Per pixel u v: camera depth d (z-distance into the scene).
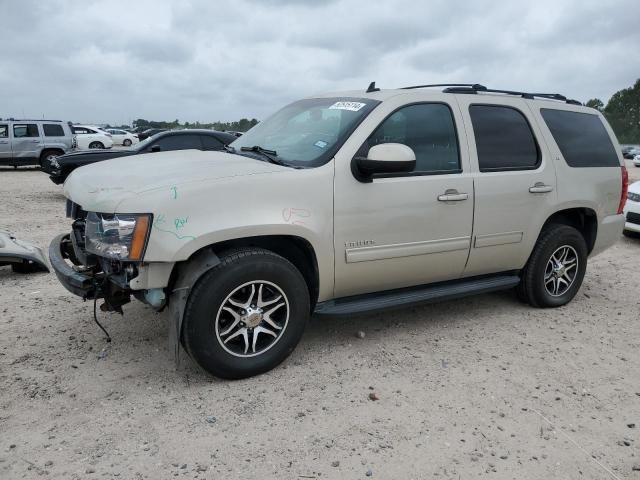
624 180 5.36
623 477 2.69
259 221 3.27
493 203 4.31
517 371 3.76
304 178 3.46
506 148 4.47
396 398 3.33
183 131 10.70
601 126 5.30
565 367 3.85
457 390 3.46
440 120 4.14
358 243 3.71
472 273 4.48
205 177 3.24
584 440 2.98
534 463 2.77
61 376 3.44
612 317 4.91
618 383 3.64
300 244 3.61
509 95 4.72
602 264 6.96
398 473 2.64
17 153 18.34
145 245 3.00
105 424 2.95
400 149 3.51
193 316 3.21
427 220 3.97
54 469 2.57
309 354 3.89
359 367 3.72
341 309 3.79
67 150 19.06
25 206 10.52
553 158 4.74
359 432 2.96
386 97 3.97
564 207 4.80
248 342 3.46
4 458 2.64
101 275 3.30
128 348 3.86
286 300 3.50
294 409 3.16
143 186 3.15
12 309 4.55
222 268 3.23
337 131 3.81
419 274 4.12
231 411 3.12
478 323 4.62
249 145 4.33
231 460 2.69
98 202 3.13
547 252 4.81
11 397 3.18
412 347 4.08
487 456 2.80
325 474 2.61
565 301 5.12
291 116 4.41
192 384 3.41
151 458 2.68
